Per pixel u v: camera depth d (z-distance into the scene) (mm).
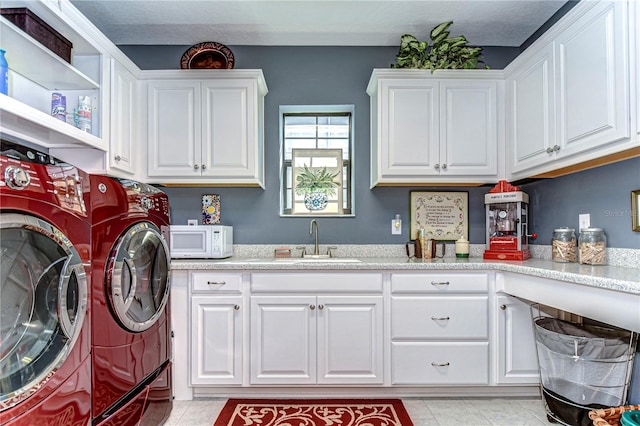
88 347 1272
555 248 2102
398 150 2398
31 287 1082
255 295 2090
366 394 2133
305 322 2080
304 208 2832
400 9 2303
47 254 1121
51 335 1135
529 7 2273
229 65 2480
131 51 2732
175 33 2578
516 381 2061
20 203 1021
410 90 2400
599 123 1597
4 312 1006
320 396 2131
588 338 1701
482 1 2215
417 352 2074
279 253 2623
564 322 1972
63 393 1157
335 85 2752
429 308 2080
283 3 2240
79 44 1933
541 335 1895
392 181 2430
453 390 2117
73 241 1210
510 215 2371
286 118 2887
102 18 2379
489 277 2096
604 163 1813
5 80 1460
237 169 2406
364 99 2752
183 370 2088
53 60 1720
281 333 2082
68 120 2043
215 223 2691
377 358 2082
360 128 2744
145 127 2418
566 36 1811
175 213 2699
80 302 1226
